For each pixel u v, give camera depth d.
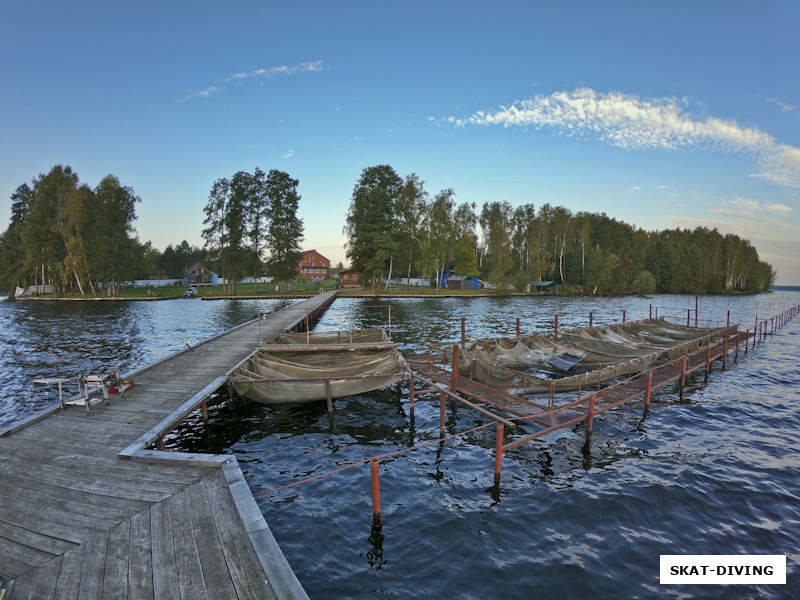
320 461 10.77
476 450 11.52
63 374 19.20
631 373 18.56
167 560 5.04
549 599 6.15
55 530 5.66
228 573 4.82
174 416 10.05
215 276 101.25
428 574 6.67
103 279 66.00
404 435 12.57
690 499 9.02
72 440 8.71
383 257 66.06
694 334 26.12
